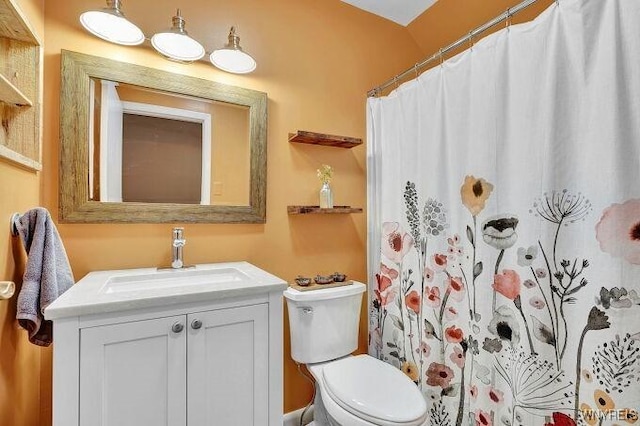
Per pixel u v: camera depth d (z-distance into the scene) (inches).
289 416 69.8
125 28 52.4
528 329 47.3
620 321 38.5
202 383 41.6
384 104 75.7
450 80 59.2
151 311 38.9
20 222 40.5
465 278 56.9
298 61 73.0
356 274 80.1
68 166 50.9
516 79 48.6
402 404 49.3
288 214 70.9
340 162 78.3
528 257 47.2
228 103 64.4
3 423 37.3
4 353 37.7
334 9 78.5
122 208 54.5
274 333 46.7
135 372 38.0
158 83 57.8
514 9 49.8
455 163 58.2
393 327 72.9
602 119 39.5
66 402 34.8
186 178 60.3
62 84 50.6
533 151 46.5
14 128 44.1
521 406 47.6
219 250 63.4
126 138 55.6
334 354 65.0
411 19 87.4
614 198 38.6
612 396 39.1
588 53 41.0
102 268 53.6
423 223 65.2
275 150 69.7
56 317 34.0
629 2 37.8
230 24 65.2
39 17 47.6
